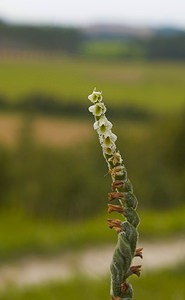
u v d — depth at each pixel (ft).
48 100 309.22
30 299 54.95
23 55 568.00
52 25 596.29
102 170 139.44
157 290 53.52
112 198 8.03
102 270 67.87
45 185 126.21
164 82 458.09
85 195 125.49
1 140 175.63
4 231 82.38
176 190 136.46
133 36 615.16
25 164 140.05
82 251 76.48
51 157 141.49
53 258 74.18
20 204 126.41
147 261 72.08
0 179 134.62
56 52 588.50
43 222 100.58
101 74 483.92
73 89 386.32
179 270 59.52
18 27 592.60
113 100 342.23
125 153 155.43
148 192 135.03
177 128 159.74
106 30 617.21
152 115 304.91
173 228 84.99
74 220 120.57
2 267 70.90
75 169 130.72
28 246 75.46
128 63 546.26
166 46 561.84
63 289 56.29
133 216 8.01
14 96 324.39
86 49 597.93
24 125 177.17
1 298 55.93
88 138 172.04
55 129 263.49
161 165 149.28
